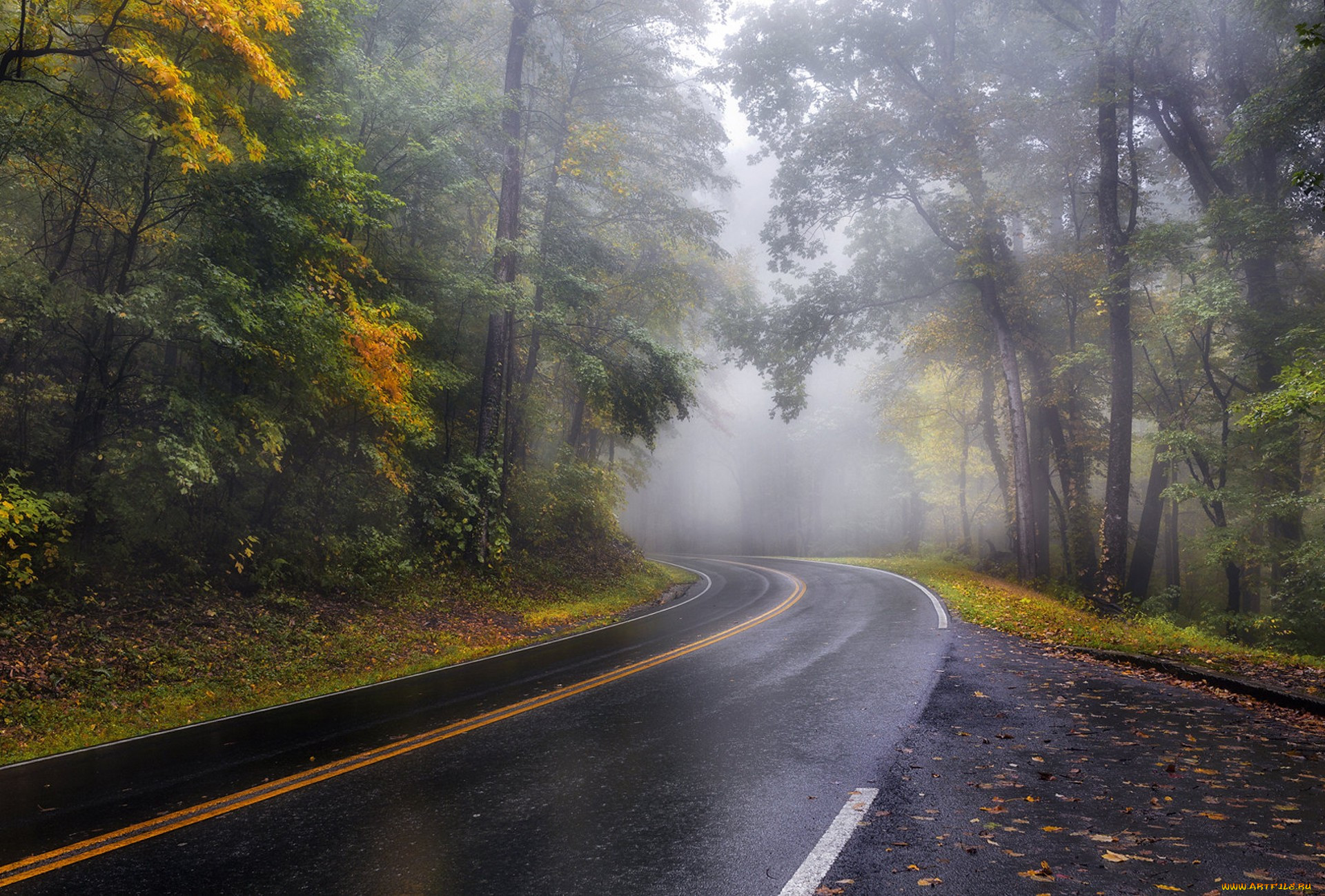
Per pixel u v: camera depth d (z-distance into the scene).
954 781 5.22
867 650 11.17
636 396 21.98
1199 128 21.61
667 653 11.63
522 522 22.44
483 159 18.75
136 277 11.36
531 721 7.47
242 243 11.59
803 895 3.57
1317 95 15.92
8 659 8.91
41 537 10.59
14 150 9.94
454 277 17.22
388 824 4.73
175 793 5.57
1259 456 19.59
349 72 14.20
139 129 9.96
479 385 21.42
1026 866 3.81
